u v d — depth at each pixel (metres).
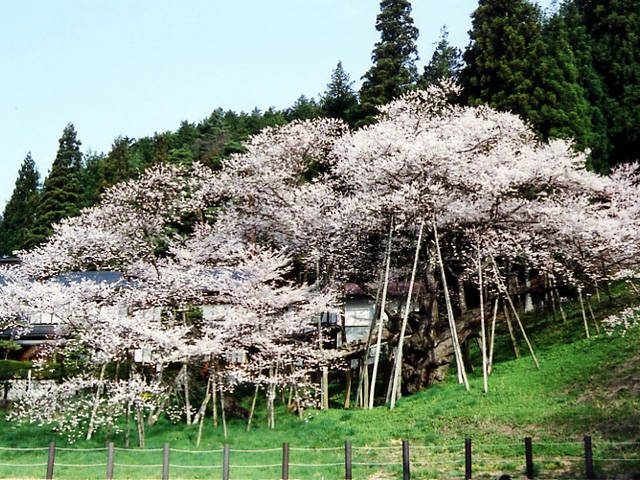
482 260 26.59
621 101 38.72
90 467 17.52
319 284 27.20
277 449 19.11
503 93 34.72
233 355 25.42
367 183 25.22
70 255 27.81
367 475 15.71
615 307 26.59
